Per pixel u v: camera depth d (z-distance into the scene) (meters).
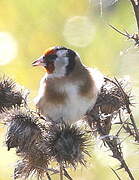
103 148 13.95
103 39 16.02
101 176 14.16
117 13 16.02
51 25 16.28
